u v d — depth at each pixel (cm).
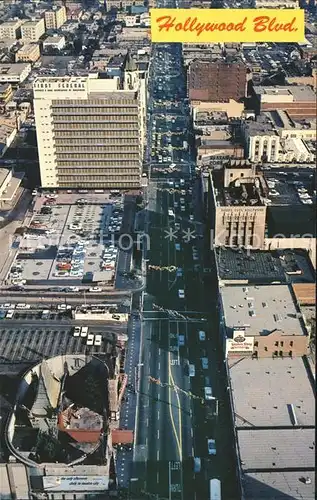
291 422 19312
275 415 19600
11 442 18638
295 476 17488
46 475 17812
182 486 18888
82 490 18075
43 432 19050
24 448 18650
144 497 18525
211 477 19162
